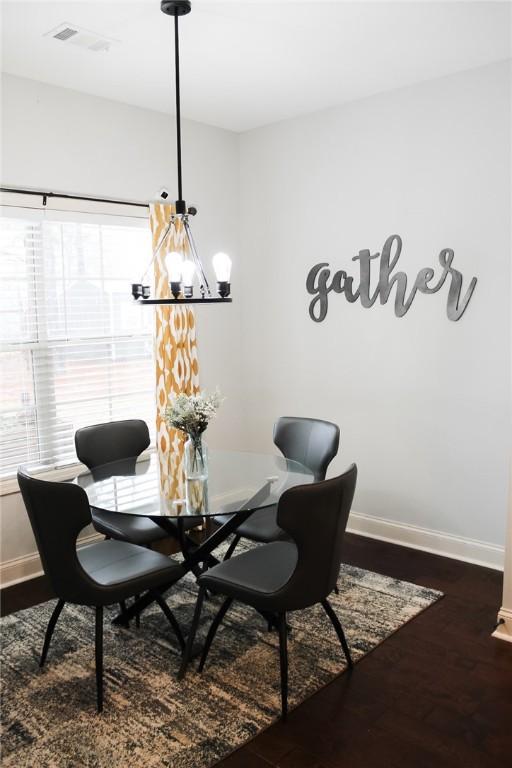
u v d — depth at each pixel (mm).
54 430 3893
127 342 4262
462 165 3652
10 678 2691
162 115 4270
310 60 3369
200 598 2682
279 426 3783
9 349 3633
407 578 3604
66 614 3250
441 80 3674
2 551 3631
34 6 2684
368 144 4051
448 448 3889
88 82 3646
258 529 3195
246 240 4848
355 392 4309
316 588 2469
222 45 3146
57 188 3734
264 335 4820
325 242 4363
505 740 2285
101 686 2463
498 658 2793
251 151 4723
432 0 2707
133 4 2682
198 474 3004
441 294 3811
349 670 2709
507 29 3016
